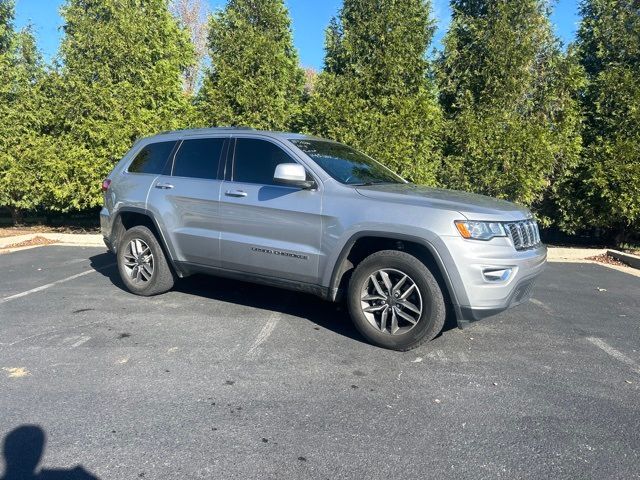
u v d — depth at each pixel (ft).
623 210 30.01
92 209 41.55
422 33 32.12
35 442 9.50
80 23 32.30
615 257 30.27
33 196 34.40
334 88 31.94
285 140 16.53
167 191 18.16
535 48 32.01
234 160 17.16
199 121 33.91
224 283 21.72
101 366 12.92
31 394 11.38
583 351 14.75
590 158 31.78
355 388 12.00
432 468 8.95
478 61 33.04
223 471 8.74
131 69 32.83
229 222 16.63
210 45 34.45
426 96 31.86
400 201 14.16
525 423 10.55
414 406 11.18
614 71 31.71
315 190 15.23
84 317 16.80
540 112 32.63
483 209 13.74
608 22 32.55
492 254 13.23
